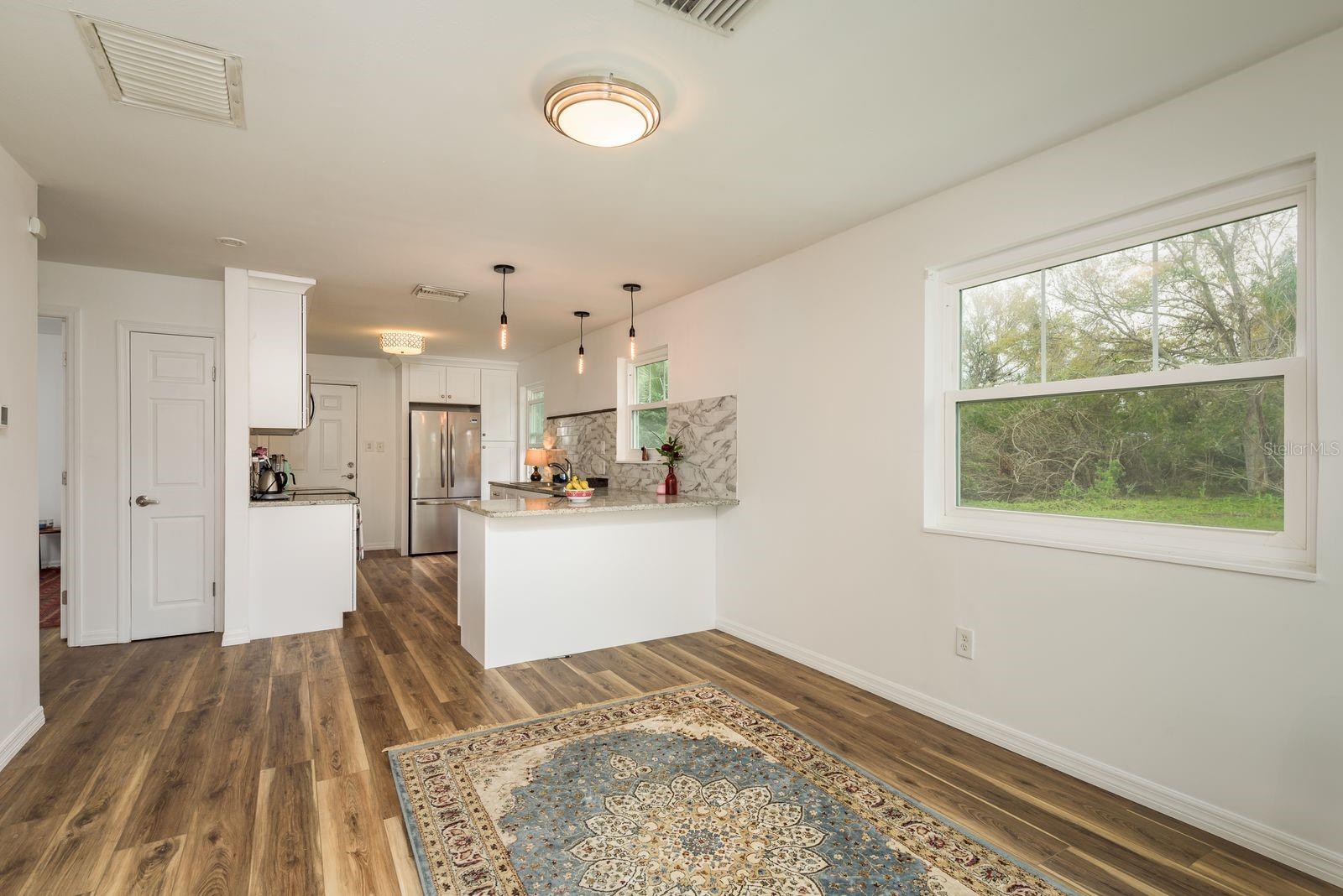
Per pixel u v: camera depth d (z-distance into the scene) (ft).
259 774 7.58
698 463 14.56
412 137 7.55
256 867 5.88
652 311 16.35
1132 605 7.16
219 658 11.93
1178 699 6.78
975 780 7.52
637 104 6.42
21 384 8.27
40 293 12.33
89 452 12.73
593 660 11.85
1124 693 7.21
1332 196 5.80
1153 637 6.98
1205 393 6.91
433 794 7.09
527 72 6.28
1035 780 7.54
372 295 15.10
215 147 7.77
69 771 7.62
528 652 11.82
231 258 12.22
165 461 13.35
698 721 9.08
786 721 9.13
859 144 7.80
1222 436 6.79
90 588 12.73
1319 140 5.87
